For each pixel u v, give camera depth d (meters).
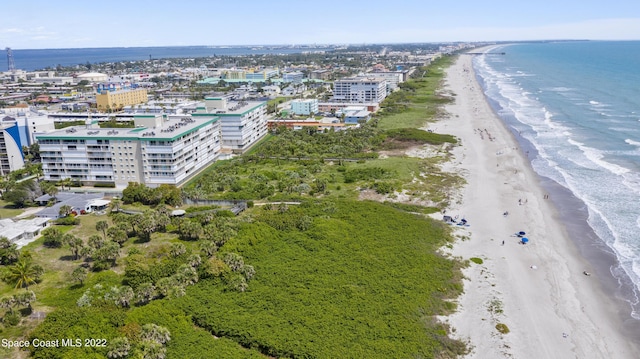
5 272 112.12
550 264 122.25
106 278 112.06
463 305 103.00
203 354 84.25
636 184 179.50
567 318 99.81
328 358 83.12
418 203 165.62
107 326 88.06
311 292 104.56
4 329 92.31
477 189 179.12
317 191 178.75
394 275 112.69
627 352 89.75
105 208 168.12
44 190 180.38
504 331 94.50
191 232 135.75
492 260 123.75
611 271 119.06
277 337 88.94
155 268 112.31
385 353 84.88
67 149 192.00
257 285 108.38
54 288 109.81
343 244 128.88
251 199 171.38
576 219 150.38
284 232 138.62
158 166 187.62
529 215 153.62
